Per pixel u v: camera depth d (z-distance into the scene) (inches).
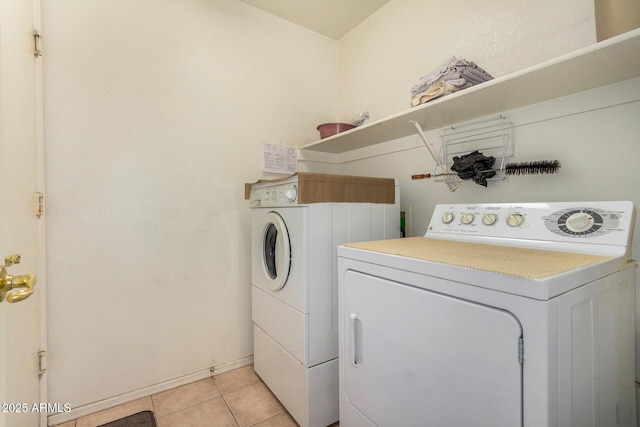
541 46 52.8
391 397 37.4
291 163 90.8
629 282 36.0
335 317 58.5
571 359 26.2
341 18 90.7
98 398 63.8
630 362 36.5
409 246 44.2
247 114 83.3
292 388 59.3
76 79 61.4
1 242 22.1
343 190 60.3
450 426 30.7
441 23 69.9
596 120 46.4
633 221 37.0
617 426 33.7
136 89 67.9
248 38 83.8
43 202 57.0
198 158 75.7
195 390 71.1
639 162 42.4
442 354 31.5
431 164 71.0
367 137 78.2
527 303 25.0
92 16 63.3
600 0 37.4
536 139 53.2
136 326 68.1
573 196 48.7
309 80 95.3
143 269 68.9
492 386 27.4
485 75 54.8
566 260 31.6
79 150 61.8
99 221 64.0
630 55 36.5
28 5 52.4
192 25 75.2
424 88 58.3
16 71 45.9
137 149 68.0
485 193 60.7
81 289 62.2
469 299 29.2
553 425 24.1
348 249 44.8
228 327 79.8
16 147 45.0
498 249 40.3
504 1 58.2
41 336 57.2
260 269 71.4
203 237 76.4
